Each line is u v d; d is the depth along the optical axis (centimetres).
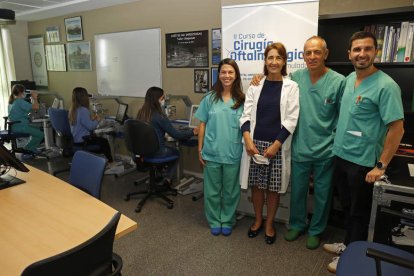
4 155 184
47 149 516
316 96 227
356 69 194
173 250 246
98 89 524
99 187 188
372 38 184
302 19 252
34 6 511
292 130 227
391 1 256
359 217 211
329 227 279
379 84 185
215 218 272
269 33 264
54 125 411
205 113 265
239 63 280
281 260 232
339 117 212
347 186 215
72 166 213
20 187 190
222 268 223
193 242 258
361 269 141
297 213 257
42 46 608
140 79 458
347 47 274
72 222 147
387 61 244
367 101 190
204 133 270
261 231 273
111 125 434
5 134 477
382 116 184
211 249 247
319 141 232
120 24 464
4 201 170
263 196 260
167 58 420
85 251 105
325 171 237
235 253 242
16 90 490
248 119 241
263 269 222
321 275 214
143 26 437
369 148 195
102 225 144
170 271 220
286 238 259
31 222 147
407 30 233
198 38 385
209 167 261
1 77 608
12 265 116
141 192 344
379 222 205
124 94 486
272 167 238
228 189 263
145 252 244
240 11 271
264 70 244
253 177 247
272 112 232
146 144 306
